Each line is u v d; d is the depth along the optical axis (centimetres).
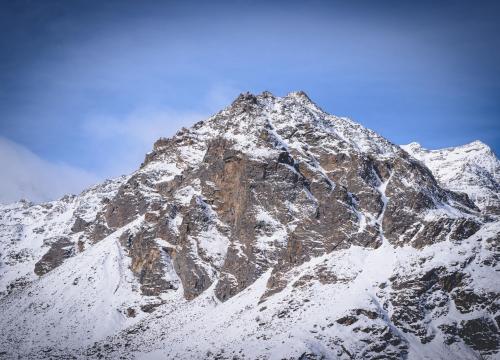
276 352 18362
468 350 18288
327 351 18325
